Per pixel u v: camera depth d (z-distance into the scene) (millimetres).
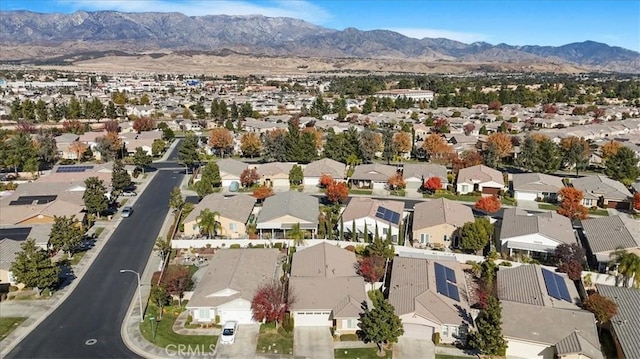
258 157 126625
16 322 50375
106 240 71375
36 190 88000
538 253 65375
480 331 44531
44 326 49812
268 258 61188
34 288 56750
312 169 101688
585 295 56031
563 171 113375
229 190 96312
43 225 70562
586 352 42500
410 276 55531
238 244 68812
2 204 82375
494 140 119750
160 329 49500
